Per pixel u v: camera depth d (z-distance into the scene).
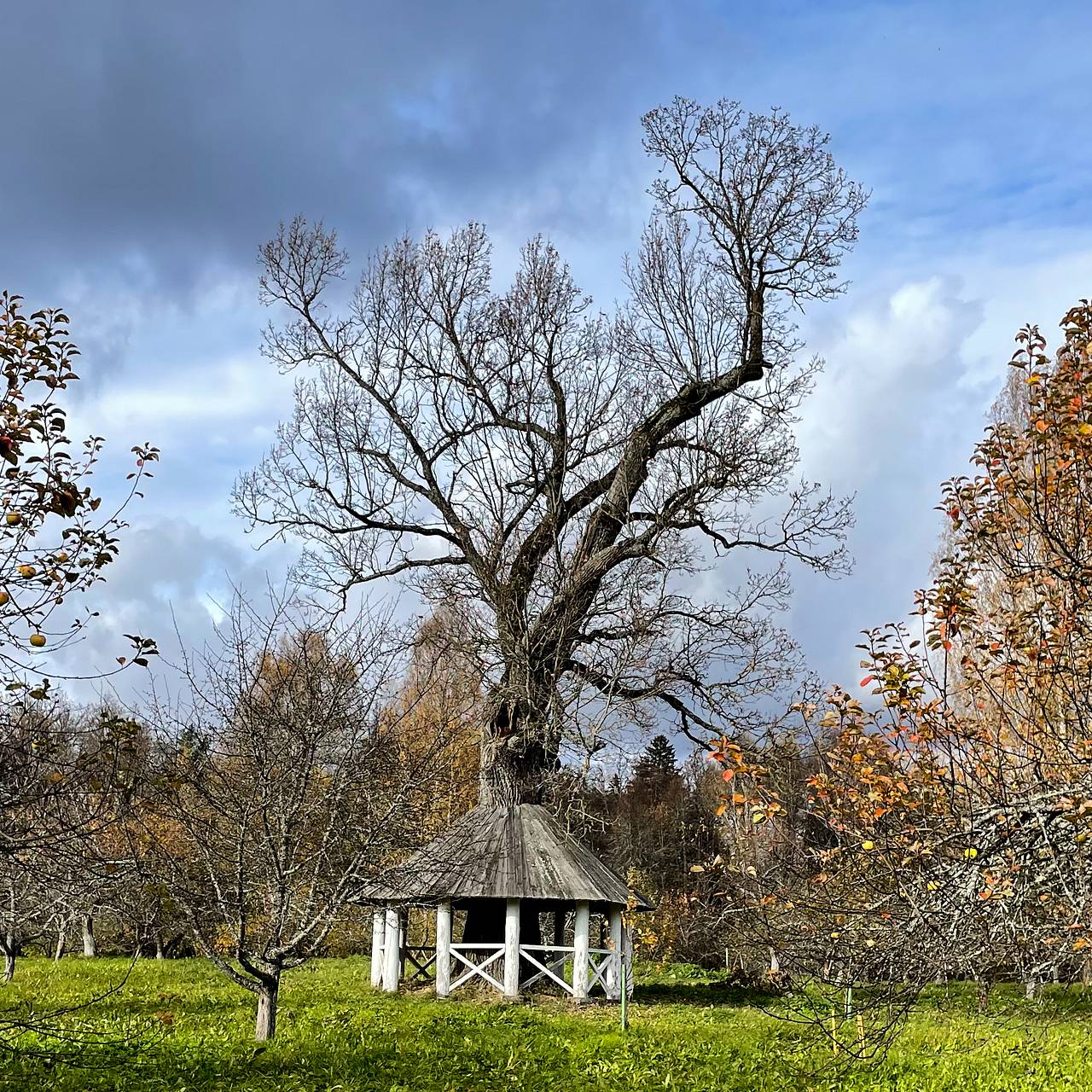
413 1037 15.97
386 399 27.98
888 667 9.60
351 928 23.91
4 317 9.72
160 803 13.93
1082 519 10.02
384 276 28.97
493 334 28.06
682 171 28.39
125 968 25.20
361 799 14.55
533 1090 12.95
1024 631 10.11
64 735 9.88
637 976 30.16
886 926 8.53
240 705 14.23
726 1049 16.05
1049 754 9.47
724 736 9.70
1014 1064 15.50
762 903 9.31
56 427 9.74
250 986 14.41
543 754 25.34
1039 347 10.09
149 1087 11.76
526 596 26.11
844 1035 14.01
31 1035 13.93
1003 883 7.81
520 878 22.39
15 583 9.52
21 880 14.68
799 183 28.00
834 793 9.62
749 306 27.78
